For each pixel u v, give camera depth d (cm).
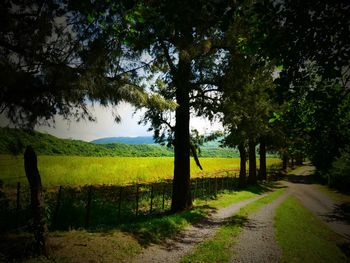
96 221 1187
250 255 911
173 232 1093
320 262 911
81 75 671
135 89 793
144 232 988
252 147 3400
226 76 1545
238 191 2641
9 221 971
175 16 483
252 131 2233
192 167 5181
